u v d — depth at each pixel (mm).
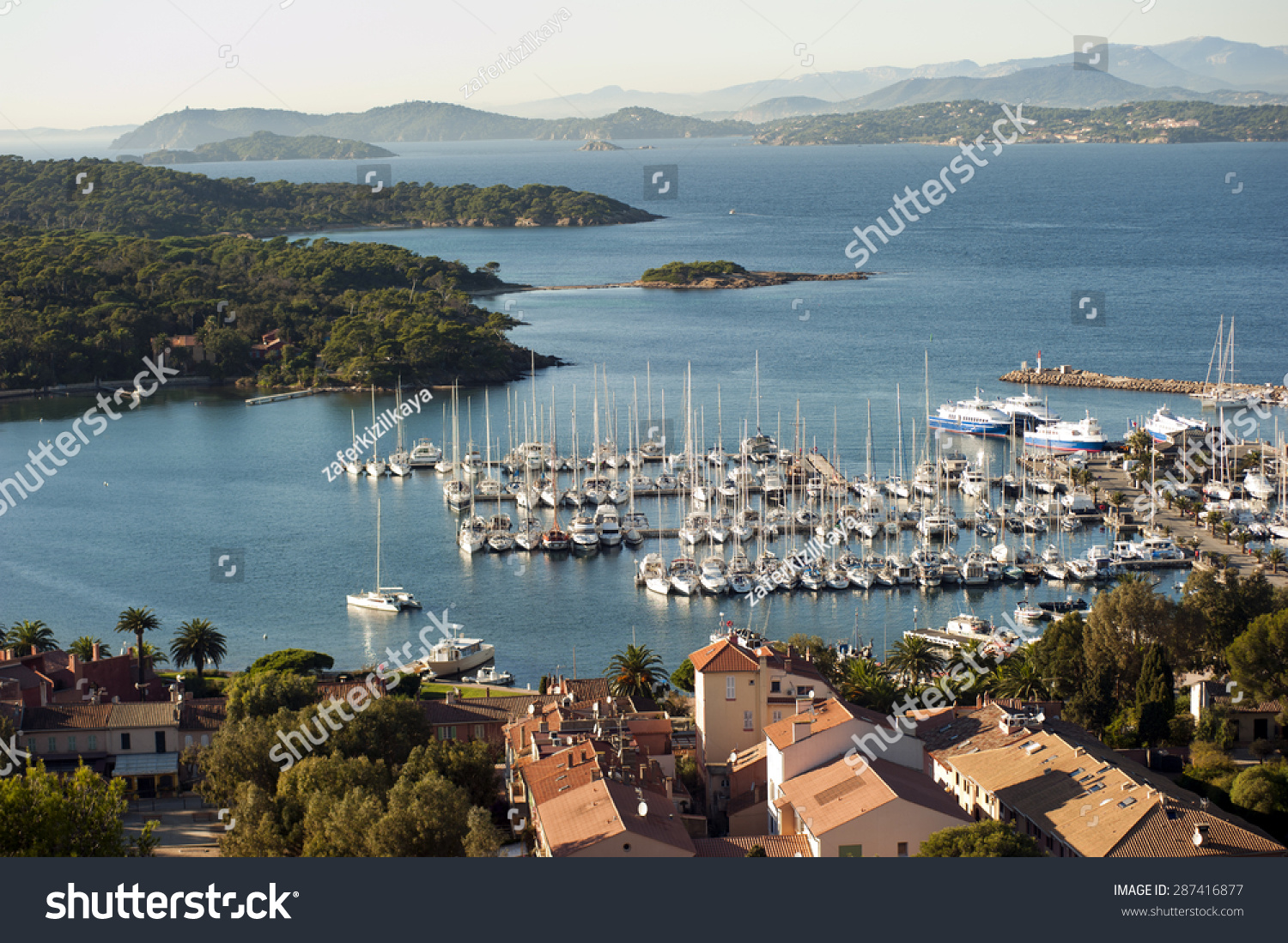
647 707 147125
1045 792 102312
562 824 93875
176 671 181250
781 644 145875
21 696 131750
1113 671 143500
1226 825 91688
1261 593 157125
